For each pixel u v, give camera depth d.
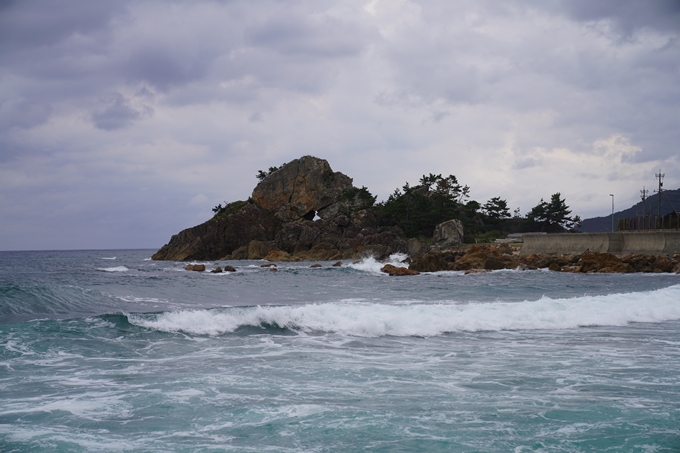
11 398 11.54
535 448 8.75
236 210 148.00
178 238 131.75
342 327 20.27
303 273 69.19
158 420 10.15
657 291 30.59
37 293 25.58
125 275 58.94
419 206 145.38
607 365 14.99
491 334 20.17
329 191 155.62
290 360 15.51
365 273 69.31
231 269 72.31
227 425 9.87
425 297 34.31
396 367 14.69
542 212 159.75
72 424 9.91
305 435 9.35
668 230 68.75
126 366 14.59
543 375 13.79
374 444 8.91
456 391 12.23
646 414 10.50
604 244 74.06
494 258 71.88
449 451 8.62
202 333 19.22
